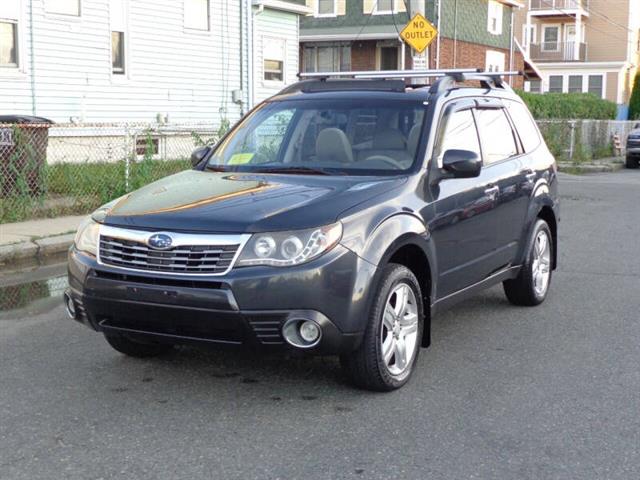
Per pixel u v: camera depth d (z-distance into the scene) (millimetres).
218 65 22438
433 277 5711
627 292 8508
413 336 5531
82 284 5145
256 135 6453
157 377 5676
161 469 4223
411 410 5082
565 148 29250
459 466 4289
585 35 51500
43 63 17719
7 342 6531
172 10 20844
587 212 15273
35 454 4398
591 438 4680
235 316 4727
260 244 4766
